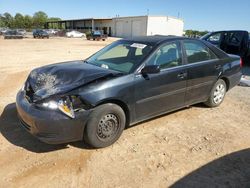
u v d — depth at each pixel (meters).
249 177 3.31
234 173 3.39
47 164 3.48
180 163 3.58
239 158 3.75
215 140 4.27
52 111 3.41
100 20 65.62
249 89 7.55
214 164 3.58
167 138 4.28
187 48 4.91
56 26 87.25
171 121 4.95
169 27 56.25
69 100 3.46
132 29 56.50
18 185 3.08
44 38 42.94
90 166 3.46
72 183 3.12
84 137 3.75
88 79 3.74
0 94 6.30
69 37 50.81
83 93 3.53
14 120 4.75
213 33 12.88
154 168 3.45
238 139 4.33
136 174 3.32
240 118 5.24
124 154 3.76
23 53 16.45
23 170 3.35
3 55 14.87
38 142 4.01
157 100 4.40
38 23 101.19
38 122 3.42
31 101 3.67
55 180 3.17
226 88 5.91
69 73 3.99
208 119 5.12
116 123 3.94
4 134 4.23
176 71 4.57
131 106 4.05
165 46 4.55
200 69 5.02
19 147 3.86
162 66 4.43
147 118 4.43
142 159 3.65
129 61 4.34
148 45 4.50
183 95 4.85
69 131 3.50
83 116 3.54
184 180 3.22
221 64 5.50
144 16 52.88
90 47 24.02
